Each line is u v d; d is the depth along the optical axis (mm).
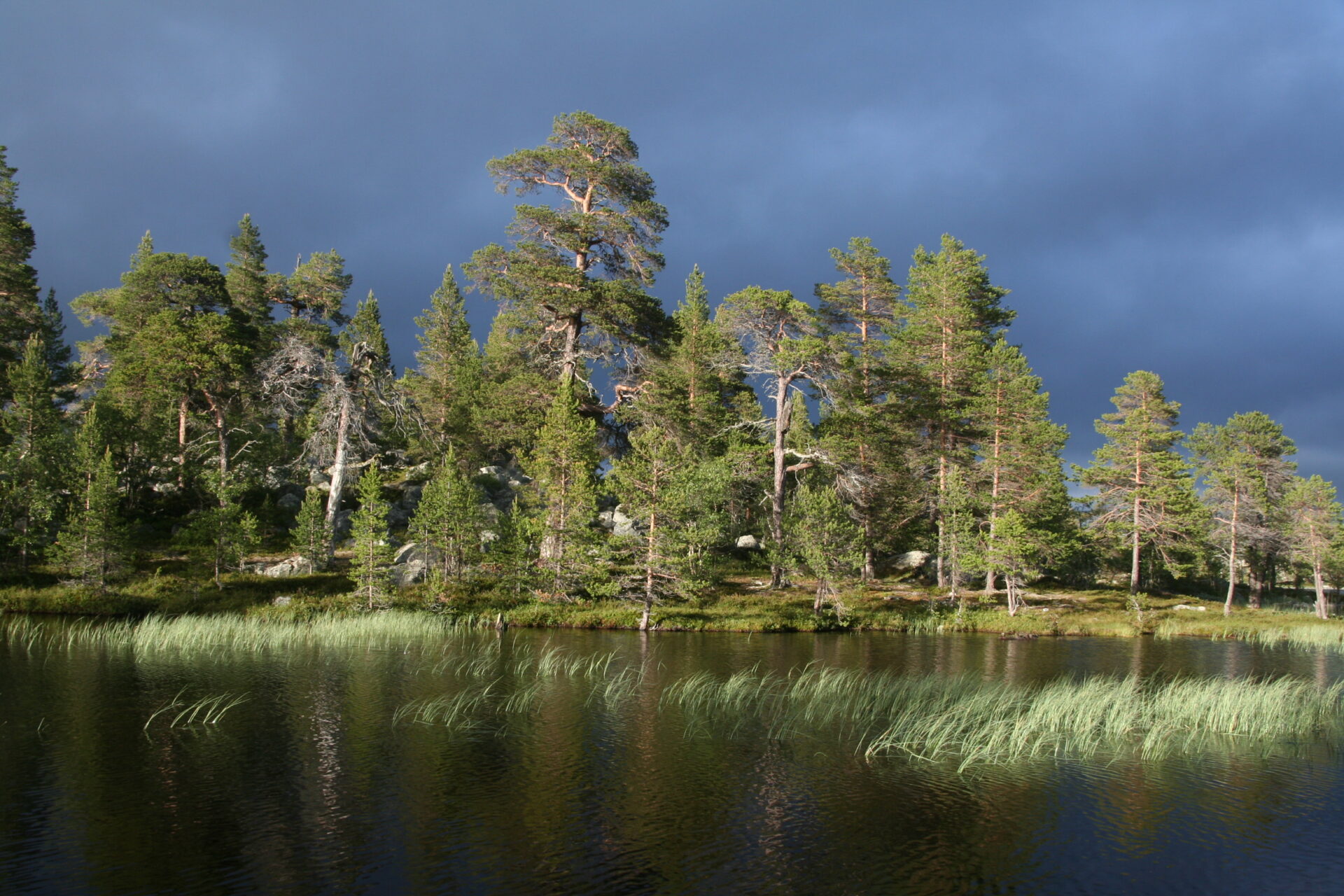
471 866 10391
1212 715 19453
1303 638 41000
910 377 53906
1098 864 11055
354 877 9969
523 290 43625
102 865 10164
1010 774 15133
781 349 46969
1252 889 10320
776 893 9867
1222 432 65188
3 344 57000
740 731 17656
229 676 22281
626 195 46031
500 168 44750
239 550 39094
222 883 9695
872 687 22672
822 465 51969
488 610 37812
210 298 55000
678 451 44625
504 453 67562
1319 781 14992
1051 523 56188
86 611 34938
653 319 46188
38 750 14977
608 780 14039
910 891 10055
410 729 17031
